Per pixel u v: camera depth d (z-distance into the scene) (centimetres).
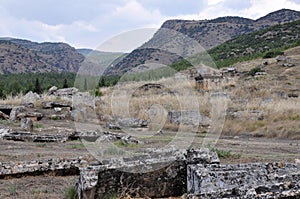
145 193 628
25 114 2172
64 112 2347
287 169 629
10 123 1952
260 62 5103
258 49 7519
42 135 1431
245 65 5038
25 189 679
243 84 3481
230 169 621
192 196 506
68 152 1098
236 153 1099
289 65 4441
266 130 1767
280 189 525
